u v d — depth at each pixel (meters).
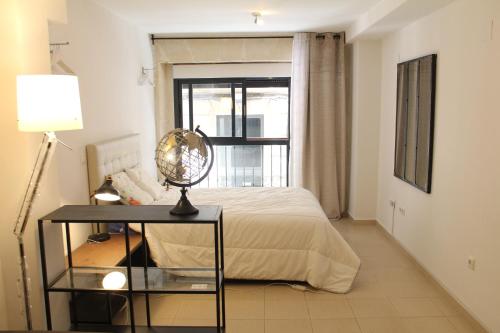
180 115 5.90
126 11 4.08
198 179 2.33
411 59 4.02
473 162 2.85
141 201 3.70
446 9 3.25
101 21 3.84
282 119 5.87
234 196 4.27
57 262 2.41
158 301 3.32
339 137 5.55
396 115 4.44
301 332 2.85
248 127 5.90
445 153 3.28
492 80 2.61
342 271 3.45
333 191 5.57
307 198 4.16
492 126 2.61
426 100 3.59
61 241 2.44
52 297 2.38
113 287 2.29
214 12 4.17
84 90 3.49
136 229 3.53
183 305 3.26
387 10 3.56
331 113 5.42
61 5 2.42
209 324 2.98
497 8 2.54
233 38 5.42
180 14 4.24
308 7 4.00
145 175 4.27
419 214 3.85
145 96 5.17
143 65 5.11
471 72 2.87
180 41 5.43
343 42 5.30
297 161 5.52
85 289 2.26
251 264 3.49
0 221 2.17
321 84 5.43
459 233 3.07
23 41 2.11
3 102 2.11
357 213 5.33
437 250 3.46
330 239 3.47
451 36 3.17
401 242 4.38
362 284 3.58
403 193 4.30
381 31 4.42
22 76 1.84
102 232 3.54
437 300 3.28
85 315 2.65
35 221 2.20
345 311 3.12
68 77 1.92
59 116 1.89
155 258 3.48
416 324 2.93
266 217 3.51
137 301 3.32
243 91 5.77
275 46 5.41
